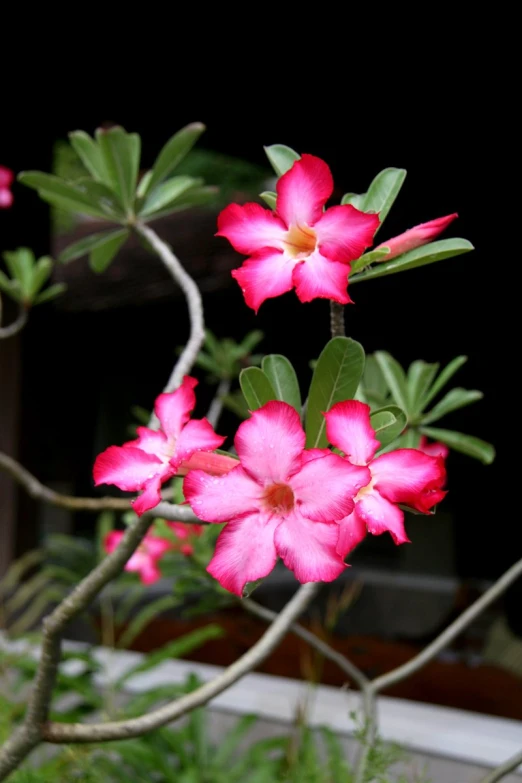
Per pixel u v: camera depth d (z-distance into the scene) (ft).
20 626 6.44
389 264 2.37
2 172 5.31
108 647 6.05
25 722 2.65
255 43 7.15
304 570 2.11
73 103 8.21
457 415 11.72
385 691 5.65
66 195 3.05
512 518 12.48
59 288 4.45
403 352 9.96
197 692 2.70
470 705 5.33
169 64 7.51
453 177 8.21
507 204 8.29
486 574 12.66
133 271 14.66
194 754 4.46
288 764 4.48
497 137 7.66
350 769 3.96
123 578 5.66
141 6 6.97
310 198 2.22
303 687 5.20
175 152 3.04
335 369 2.34
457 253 2.35
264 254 2.24
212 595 3.71
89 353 16.03
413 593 11.53
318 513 2.12
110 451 2.25
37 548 8.18
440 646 3.15
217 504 2.15
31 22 7.42
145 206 3.10
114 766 4.40
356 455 2.21
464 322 9.84
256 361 5.48
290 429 2.15
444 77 7.22
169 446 2.27
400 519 2.23
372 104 7.64
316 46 7.10
